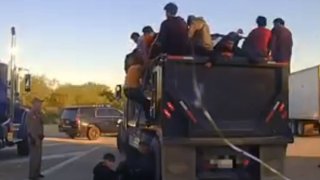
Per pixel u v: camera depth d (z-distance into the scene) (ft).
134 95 40.93
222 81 34.86
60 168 54.75
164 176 33.94
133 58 42.80
